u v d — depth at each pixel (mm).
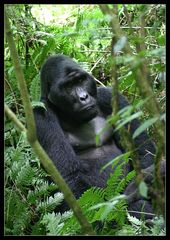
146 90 4586
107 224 7602
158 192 4992
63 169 9180
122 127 5051
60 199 8086
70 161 9258
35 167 8680
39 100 9969
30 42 11328
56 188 8438
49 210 8000
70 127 9992
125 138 5066
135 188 6699
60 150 9352
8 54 10555
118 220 6906
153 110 4598
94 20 4945
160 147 4840
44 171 9008
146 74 4633
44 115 9727
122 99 9578
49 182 9180
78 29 10617
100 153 9766
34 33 10859
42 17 12977
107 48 11422
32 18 11078
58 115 9984
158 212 5211
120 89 9883
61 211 8766
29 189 8555
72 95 9383
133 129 9227
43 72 9805
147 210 8562
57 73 9531
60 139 9477
